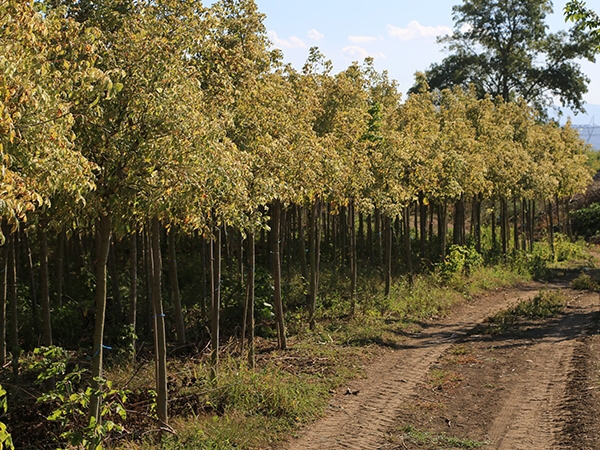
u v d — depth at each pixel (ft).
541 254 115.44
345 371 39.37
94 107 21.52
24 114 18.30
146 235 48.37
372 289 67.21
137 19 23.94
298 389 33.99
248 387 32.58
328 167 42.45
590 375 37.60
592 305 66.69
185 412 30.42
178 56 24.39
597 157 197.47
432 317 61.11
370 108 59.52
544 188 102.22
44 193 20.24
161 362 28.30
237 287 55.01
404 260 88.22
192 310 56.39
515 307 64.69
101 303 24.63
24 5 17.44
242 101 34.19
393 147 58.03
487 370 40.22
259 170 34.30
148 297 48.57
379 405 33.35
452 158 69.77
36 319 45.50
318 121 50.31
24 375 36.73
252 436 28.04
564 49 165.37
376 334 50.16
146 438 27.40
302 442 28.12
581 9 47.98
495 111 103.09
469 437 28.45
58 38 20.97
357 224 120.37
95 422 23.31
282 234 65.31
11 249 41.47
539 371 39.78
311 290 52.47
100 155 22.47
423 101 81.66
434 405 33.12
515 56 166.09
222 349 42.75
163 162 22.36
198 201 24.52
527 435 28.43
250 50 36.22
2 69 15.89
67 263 58.70
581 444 26.58
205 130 22.79
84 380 35.06
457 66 170.60
